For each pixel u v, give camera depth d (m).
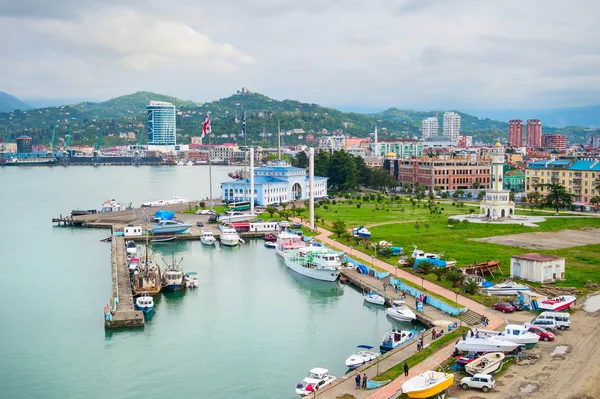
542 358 105.19
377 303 158.38
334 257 189.00
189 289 177.50
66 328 142.88
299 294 171.88
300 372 116.00
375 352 120.50
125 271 191.88
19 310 156.62
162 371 117.38
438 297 149.62
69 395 107.44
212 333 138.62
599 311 133.88
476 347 106.12
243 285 182.00
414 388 91.12
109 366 120.00
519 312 136.00
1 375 116.19
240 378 113.56
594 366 101.00
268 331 139.50
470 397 90.38
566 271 172.38
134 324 143.12
